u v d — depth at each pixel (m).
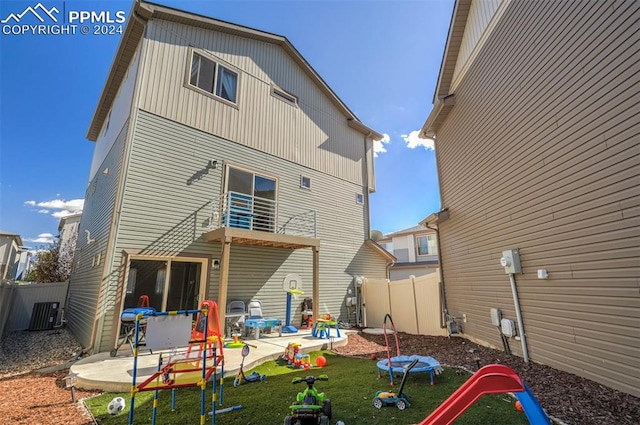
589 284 4.14
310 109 12.29
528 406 1.99
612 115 3.83
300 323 10.11
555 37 4.83
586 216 4.20
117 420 3.54
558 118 4.75
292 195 10.84
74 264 12.01
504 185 6.20
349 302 11.62
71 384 4.23
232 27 9.80
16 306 11.12
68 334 9.70
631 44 3.60
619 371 3.68
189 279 7.94
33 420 3.55
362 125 14.13
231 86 9.77
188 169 8.32
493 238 6.60
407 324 10.03
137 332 3.20
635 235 3.51
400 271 19.22
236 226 8.98
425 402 3.78
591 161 4.13
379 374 4.90
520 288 5.64
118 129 8.70
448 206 9.05
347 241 12.49
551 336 4.85
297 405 3.05
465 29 7.98
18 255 24.95
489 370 2.14
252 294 9.14
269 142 10.45
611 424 2.94
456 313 8.41
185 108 8.54
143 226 7.32
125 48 8.98
